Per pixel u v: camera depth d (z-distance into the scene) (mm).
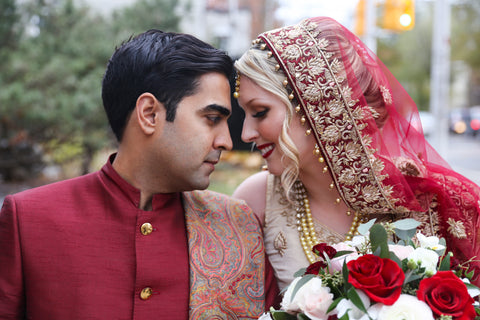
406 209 1641
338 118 1602
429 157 1813
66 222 1466
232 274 1550
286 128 1645
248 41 15469
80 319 1396
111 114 1538
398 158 1689
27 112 6777
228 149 1536
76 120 6875
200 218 1605
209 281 1512
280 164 1719
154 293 1462
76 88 7000
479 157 15719
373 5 7105
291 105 1638
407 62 28953
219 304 1507
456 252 1660
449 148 19250
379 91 1666
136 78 1470
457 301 1177
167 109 1445
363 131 1600
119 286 1444
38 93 6770
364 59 1681
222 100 1483
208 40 12211
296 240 1766
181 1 8523
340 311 1174
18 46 7250
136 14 8055
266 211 1834
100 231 1478
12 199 1486
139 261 1455
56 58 7082
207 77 1467
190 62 1448
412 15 7000
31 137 7371
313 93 1598
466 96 38594
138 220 1494
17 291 1435
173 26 8188
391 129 1698
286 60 1617
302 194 1798
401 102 1736
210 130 1481
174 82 1439
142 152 1492
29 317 1433
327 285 1274
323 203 1777
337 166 1629
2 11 7062
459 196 1648
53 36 7391
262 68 1634
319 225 1767
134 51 1492
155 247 1490
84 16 7879
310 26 1673
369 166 1607
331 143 1618
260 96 1654
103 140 7145
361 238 1385
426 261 1247
